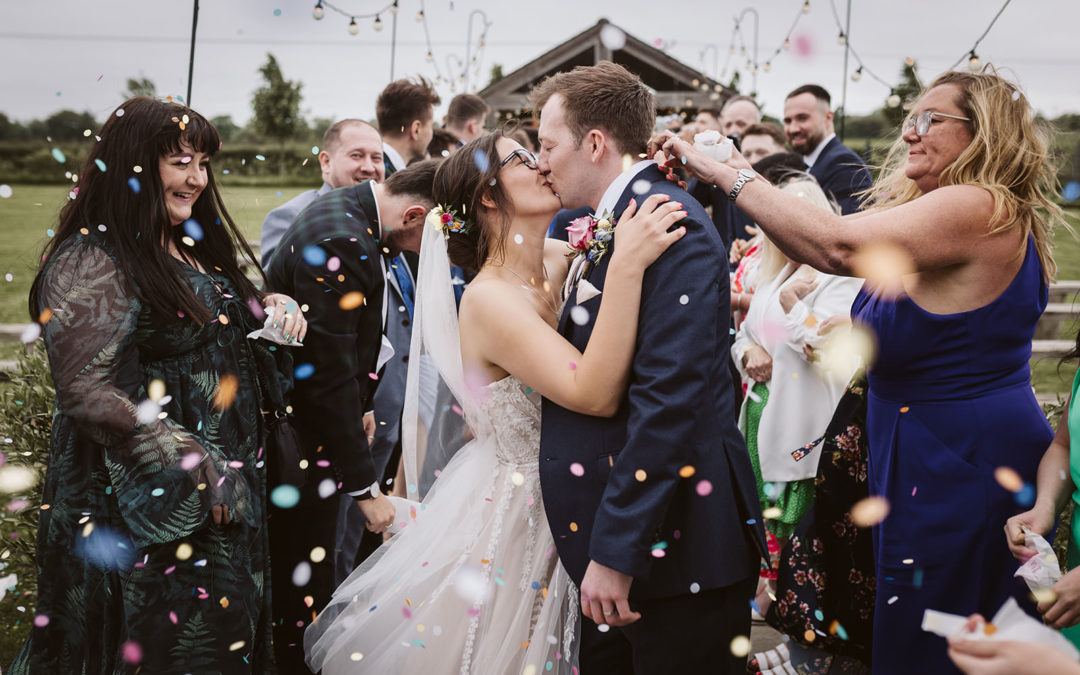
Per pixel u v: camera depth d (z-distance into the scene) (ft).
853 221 5.99
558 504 6.18
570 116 6.29
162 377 6.71
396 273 10.34
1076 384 6.42
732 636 6.12
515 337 6.23
